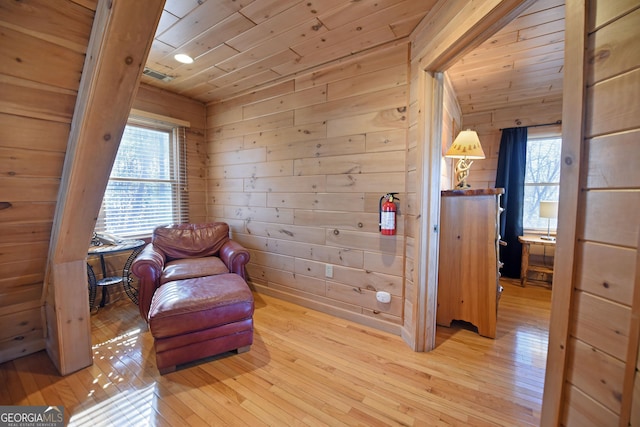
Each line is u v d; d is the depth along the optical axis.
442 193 2.28
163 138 3.19
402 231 2.11
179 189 3.29
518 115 3.58
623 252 0.71
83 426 1.33
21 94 1.15
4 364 1.80
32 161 1.34
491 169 3.81
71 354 1.71
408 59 2.00
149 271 2.17
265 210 2.98
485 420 1.37
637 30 0.67
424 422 1.36
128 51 1.09
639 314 0.68
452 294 2.30
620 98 0.71
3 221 1.46
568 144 0.84
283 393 1.55
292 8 1.65
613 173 0.73
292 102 2.67
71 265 1.70
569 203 0.84
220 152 3.39
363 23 1.81
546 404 0.95
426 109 1.77
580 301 0.83
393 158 2.11
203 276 2.35
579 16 0.79
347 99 2.31
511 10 1.16
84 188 1.43
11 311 1.84
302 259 2.72
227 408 1.44
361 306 2.37
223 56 2.27
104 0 0.98
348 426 1.33
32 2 0.97
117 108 1.24
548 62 2.36
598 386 0.79
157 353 1.67
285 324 2.37
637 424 0.69
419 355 1.91
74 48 1.12
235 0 1.57
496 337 2.16
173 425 1.33
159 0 1.00
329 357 1.89
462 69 2.49
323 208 2.53
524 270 3.36
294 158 2.69
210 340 1.80
